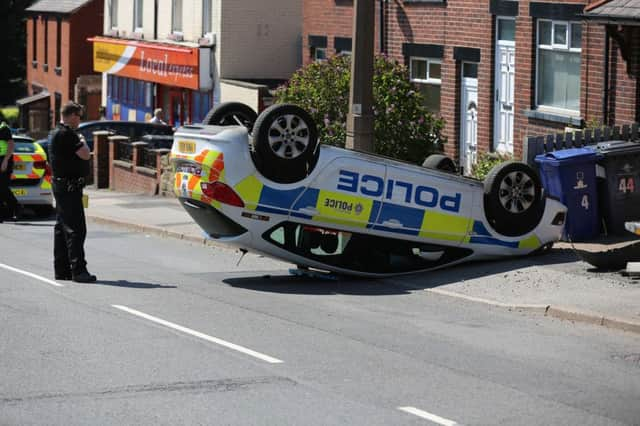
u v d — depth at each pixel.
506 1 26.97
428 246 17.73
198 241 23.12
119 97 52.06
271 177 16.53
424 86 30.98
